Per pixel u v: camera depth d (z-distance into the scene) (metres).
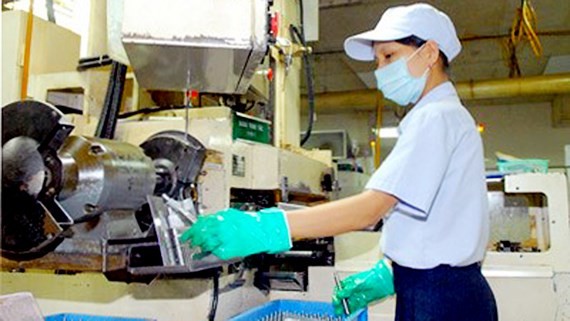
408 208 1.07
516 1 3.52
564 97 5.00
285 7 2.06
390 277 1.54
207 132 1.50
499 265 1.87
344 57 4.55
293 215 1.00
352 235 2.01
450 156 1.10
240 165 1.55
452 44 1.20
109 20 1.16
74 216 0.92
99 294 1.66
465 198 1.13
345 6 3.60
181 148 1.27
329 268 1.91
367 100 4.61
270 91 1.99
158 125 1.55
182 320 1.56
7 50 1.72
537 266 1.84
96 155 0.92
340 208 1.02
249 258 1.77
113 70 1.36
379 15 3.72
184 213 1.13
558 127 5.40
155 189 1.17
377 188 1.04
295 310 1.80
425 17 1.16
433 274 1.11
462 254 1.10
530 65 4.72
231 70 1.21
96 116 1.69
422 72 1.18
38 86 1.74
